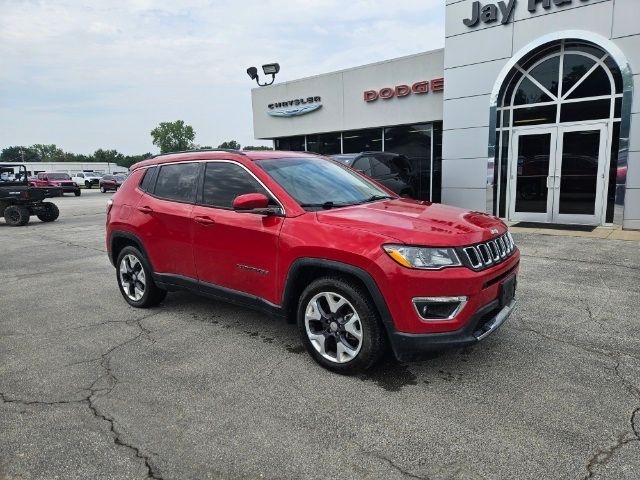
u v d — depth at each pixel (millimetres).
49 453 2592
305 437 2682
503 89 10695
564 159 10312
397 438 2648
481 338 3129
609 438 2586
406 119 14070
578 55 9883
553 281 5781
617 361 3529
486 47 10758
